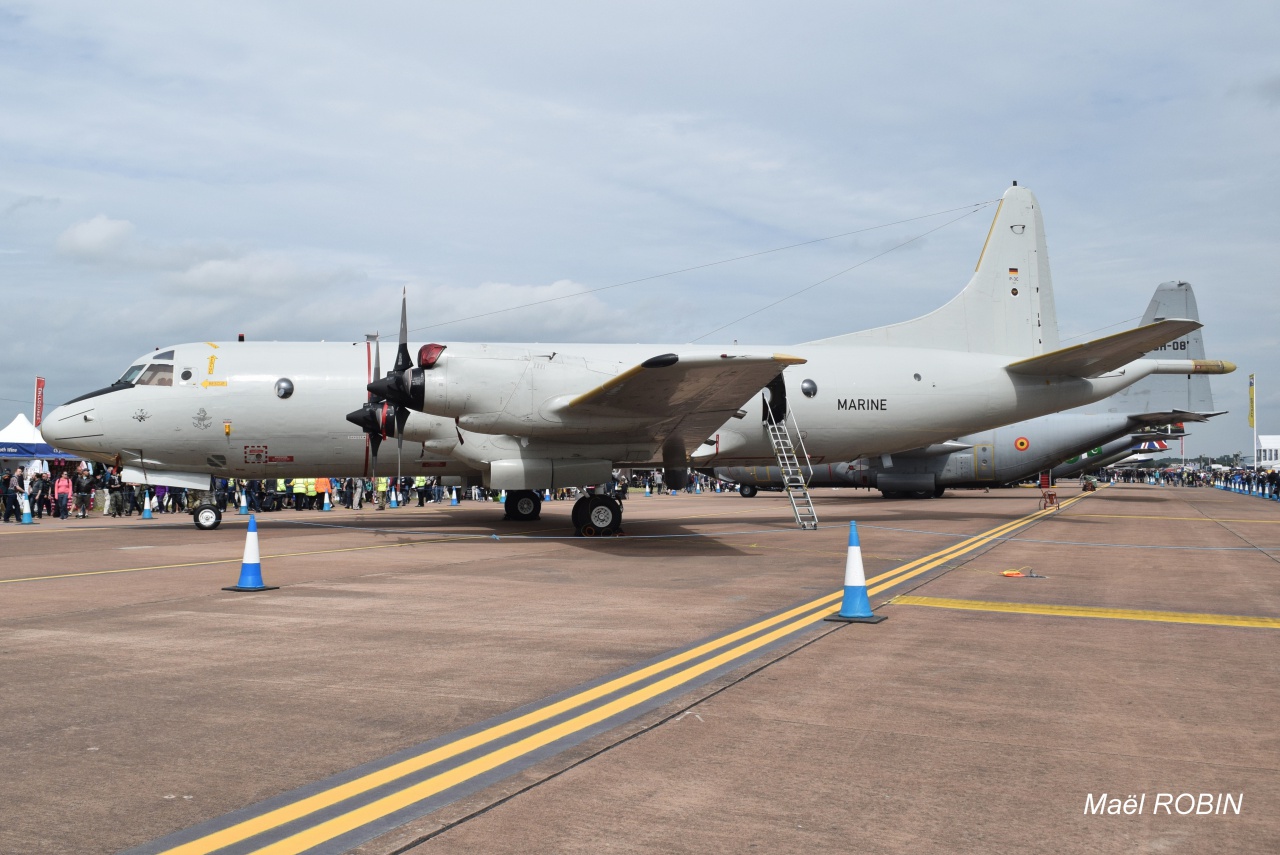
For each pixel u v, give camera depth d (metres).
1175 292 36.00
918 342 22.91
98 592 10.75
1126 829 3.77
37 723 5.25
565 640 7.80
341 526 23.00
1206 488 82.75
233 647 7.48
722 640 7.79
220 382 20.05
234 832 3.72
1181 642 7.73
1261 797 4.14
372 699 5.82
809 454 22.31
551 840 3.64
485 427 16.81
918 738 5.00
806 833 3.71
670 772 4.45
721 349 21.69
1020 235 23.55
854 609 8.77
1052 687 6.14
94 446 19.94
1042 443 36.41
